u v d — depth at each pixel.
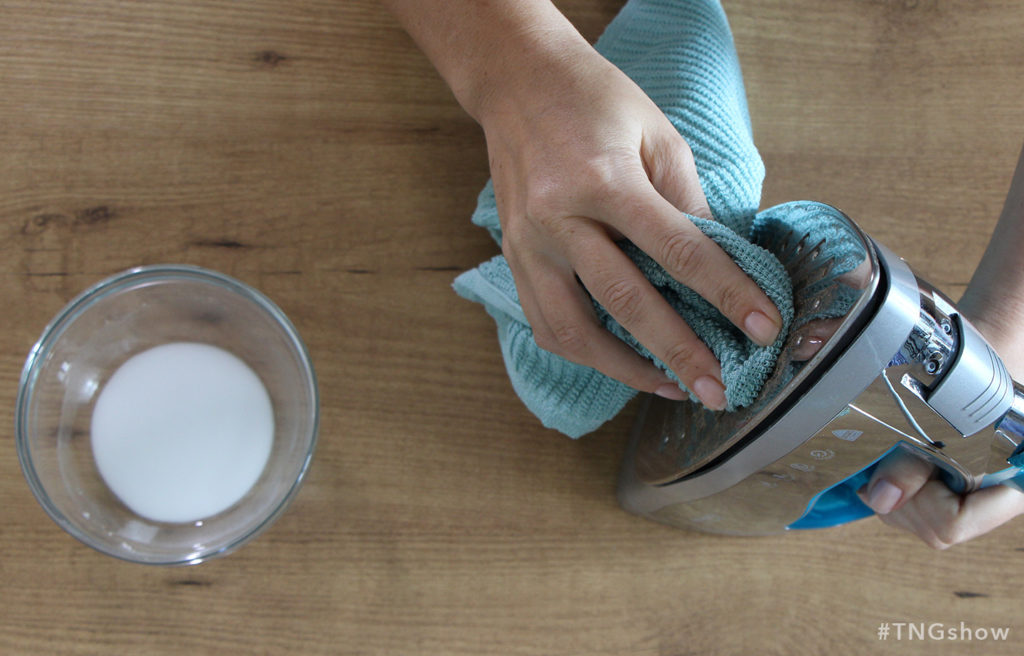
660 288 0.37
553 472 0.55
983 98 0.58
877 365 0.30
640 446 0.50
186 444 0.48
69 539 0.52
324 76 0.55
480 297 0.50
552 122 0.39
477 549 0.54
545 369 0.46
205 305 0.49
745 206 0.41
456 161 0.56
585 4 0.57
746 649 0.55
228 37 0.55
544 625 0.54
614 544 0.55
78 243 0.53
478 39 0.41
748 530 0.50
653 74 0.45
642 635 0.54
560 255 0.39
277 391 0.51
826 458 0.35
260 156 0.54
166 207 0.54
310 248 0.54
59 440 0.48
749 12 0.58
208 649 0.52
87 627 0.51
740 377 0.32
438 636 0.53
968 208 0.57
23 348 0.52
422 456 0.54
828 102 0.58
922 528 0.48
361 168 0.55
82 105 0.54
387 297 0.54
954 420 0.33
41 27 0.53
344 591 0.53
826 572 0.56
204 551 0.46
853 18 0.58
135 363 0.49
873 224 0.57
